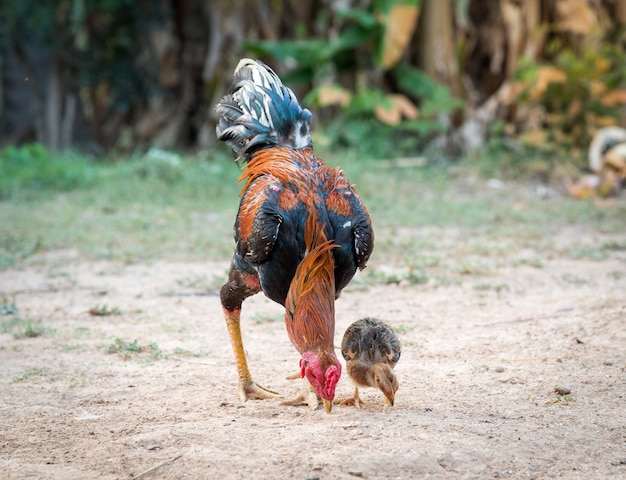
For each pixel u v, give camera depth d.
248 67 12.90
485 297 17.45
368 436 9.84
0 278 19.77
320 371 9.73
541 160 35.09
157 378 12.70
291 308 10.18
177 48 42.50
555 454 9.48
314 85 39.69
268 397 11.74
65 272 20.17
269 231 10.34
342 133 37.44
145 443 9.94
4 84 44.50
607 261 20.78
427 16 38.06
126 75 40.97
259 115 12.26
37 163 35.41
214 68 40.31
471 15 39.62
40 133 42.91
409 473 8.94
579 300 16.64
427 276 19.20
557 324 14.91
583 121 35.69
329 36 39.34
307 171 11.14
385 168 34.97
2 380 12.65
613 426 10.31
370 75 39.03
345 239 10.66
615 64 37.16
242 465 9.18
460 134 37.81
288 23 41.44
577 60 36.78
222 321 16.08
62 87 42.47
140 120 43.25
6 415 11.09
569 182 32.41
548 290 17.86
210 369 13.16
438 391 11.78
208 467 9.16
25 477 9.05
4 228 25.31
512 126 38.44
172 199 30.19
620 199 30.16
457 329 15.11
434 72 38.19
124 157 41.75
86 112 45.84
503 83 39.62
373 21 36.03
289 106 12.38
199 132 42.44
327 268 10.21
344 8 38.09
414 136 38.97
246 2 39.78
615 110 36.41
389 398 10.16
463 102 36.75
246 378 11.82
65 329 15.52
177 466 9.25
